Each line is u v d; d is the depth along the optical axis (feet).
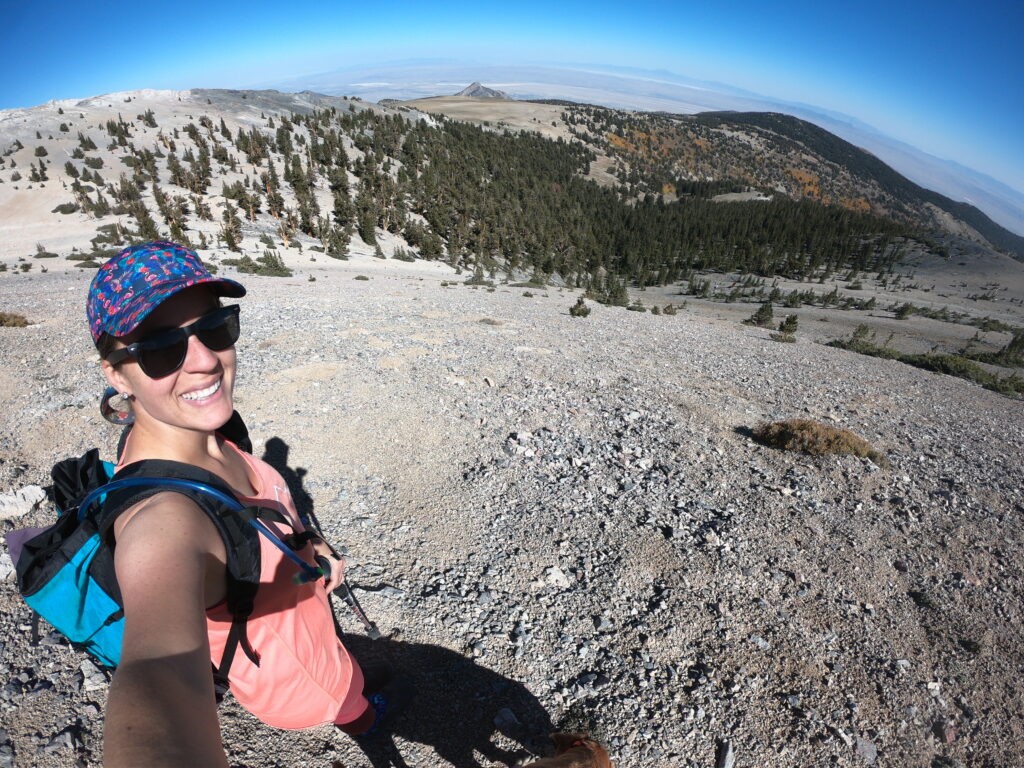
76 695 8.52
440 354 33.30
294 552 3.97
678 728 8.99
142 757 2.15
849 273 331.98
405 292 76.95
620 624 11.22
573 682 9.72
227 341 3.53
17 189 195.00
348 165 312.29
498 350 36.73
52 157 231.50
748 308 199.72
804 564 14.03
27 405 20.40
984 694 10.36
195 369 3.31
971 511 18.33
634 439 21.77
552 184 501.97
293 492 15.37
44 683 8.64
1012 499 19.97
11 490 14.29
